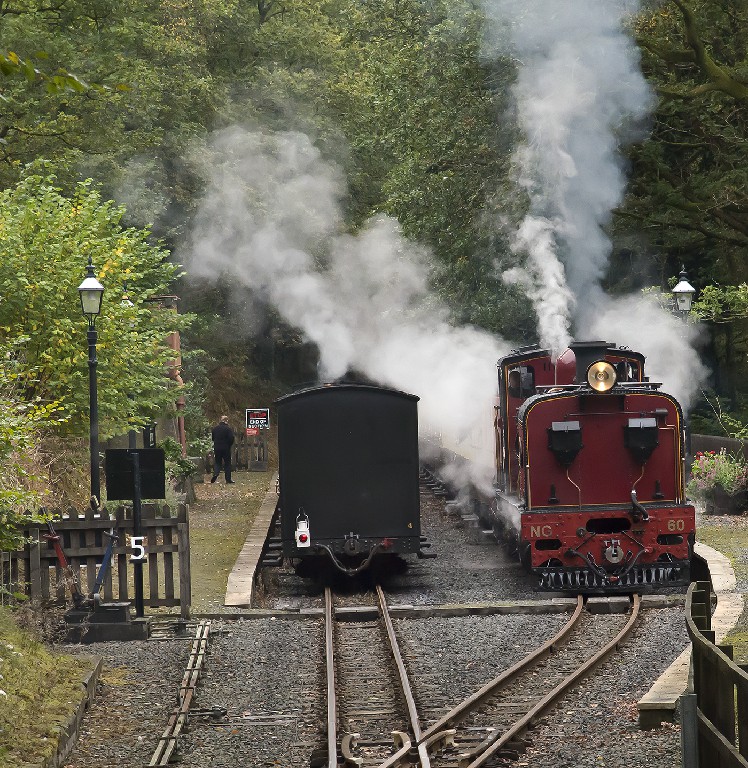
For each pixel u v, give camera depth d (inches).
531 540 2517.2
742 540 2918.3
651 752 1268.5
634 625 2089.1
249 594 2432.3
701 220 4638.3
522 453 2568.9
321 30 6776.6
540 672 1739.7
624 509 2522.1
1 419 1739.7
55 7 4402.1
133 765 1302.9
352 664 1829.5
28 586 2174.0
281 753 1348.4
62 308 2871.6
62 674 1585.9
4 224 2930.6
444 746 1354.6
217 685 1691.7
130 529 2224.4
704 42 4426.7
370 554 2699.3
